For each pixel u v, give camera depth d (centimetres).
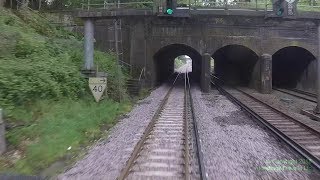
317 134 1330
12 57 1579
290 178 875
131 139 1274
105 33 3180
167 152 1089
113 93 2153
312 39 3206
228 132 1410
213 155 1064
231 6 3434
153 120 1588
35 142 1100
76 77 1817
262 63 3159
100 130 1450
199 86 3853
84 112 1558
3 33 1695
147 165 957
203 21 3184
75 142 1190
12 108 1205
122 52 3184
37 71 1513
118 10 2177
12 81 1305
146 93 2823
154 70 3428
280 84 4166
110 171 916
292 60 3791
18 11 2481
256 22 3181
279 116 1786
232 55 4188
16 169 912
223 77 4941
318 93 1834
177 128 1464
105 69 2364
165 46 3212
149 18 3162
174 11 1886
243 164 976
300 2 3962
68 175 891
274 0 1962
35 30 2327
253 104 2284
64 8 3512
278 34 3206
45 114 1331
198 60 4797
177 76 5894
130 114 1850
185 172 880
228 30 3203
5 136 1058
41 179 850
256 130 1459
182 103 2295
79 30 3044
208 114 1875
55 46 2072
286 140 1229
